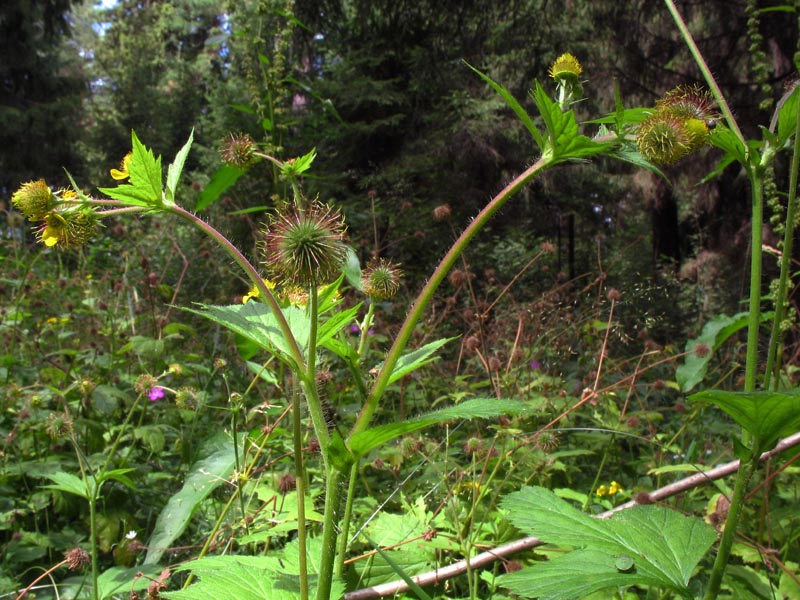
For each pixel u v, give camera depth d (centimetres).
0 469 341
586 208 1523
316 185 1203
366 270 186
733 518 150
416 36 1367
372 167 1375
